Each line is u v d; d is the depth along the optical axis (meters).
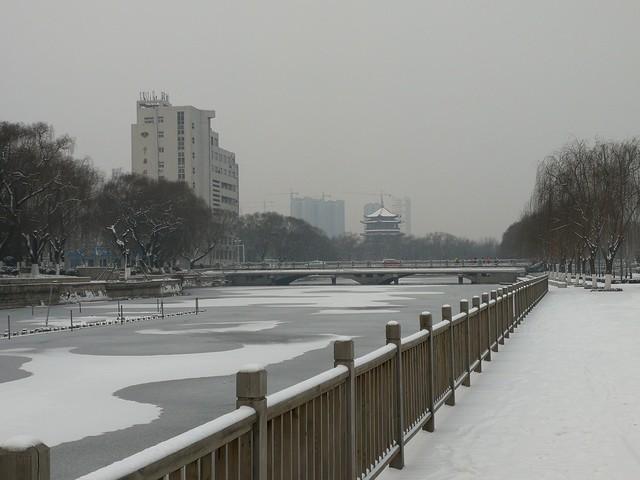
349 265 142.00
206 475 4.04
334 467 6.33
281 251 176.62
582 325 28.23
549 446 9.36
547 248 80.62
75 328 40.50
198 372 22.56
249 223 176.50
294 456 5.41
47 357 27.22
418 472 8.41
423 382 10.23
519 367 16.86
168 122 190.75
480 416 11.44
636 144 69.88
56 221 77.75
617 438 9.62
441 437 10.14
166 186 110.12
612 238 64.81
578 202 69.00
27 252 88.62
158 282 89.31
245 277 135.38
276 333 35.72
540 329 26.92
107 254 131.00
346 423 6.68
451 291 91.94
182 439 3.75
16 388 20.02
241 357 26.20
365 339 31.86
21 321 47.66
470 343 14.85
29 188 72.12
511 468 8.40
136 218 101.38
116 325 42.31
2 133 71.50
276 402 4.94
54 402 17.78
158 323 43.25
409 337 9.53
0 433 14.47
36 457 2.72
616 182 66.38
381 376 8.08
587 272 119.50
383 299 70.94
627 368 15.93
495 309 20.22
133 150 192.00
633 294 57.09
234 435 4.32
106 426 15.06
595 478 7.90
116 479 3.09
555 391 13.35
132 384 20.41
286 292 96.56
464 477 8.10
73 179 78.56
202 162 194.25
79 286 72.25
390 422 8.38
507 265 130.12
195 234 111.38
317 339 32.47
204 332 36.62
